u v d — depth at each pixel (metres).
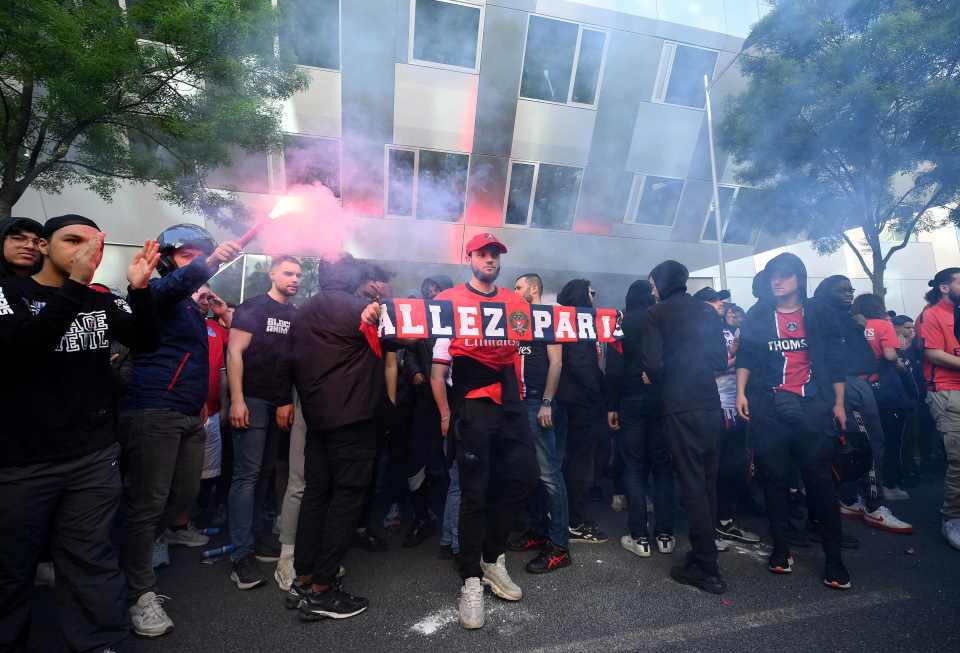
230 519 2.66
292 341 2.44
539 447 2.90
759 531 3.46
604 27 10.59
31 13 4.70
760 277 2.96
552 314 2.57
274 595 2.54
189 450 2.46
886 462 4.29
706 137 11.76
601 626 2.27
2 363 1.64
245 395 2.71
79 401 1.79
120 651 2.06
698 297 3.98
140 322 1.95
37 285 1.80
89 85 5.02
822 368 2.76
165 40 5.42
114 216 9.45
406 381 3.28
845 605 2.46
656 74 11.16
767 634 2.21
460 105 10.59
